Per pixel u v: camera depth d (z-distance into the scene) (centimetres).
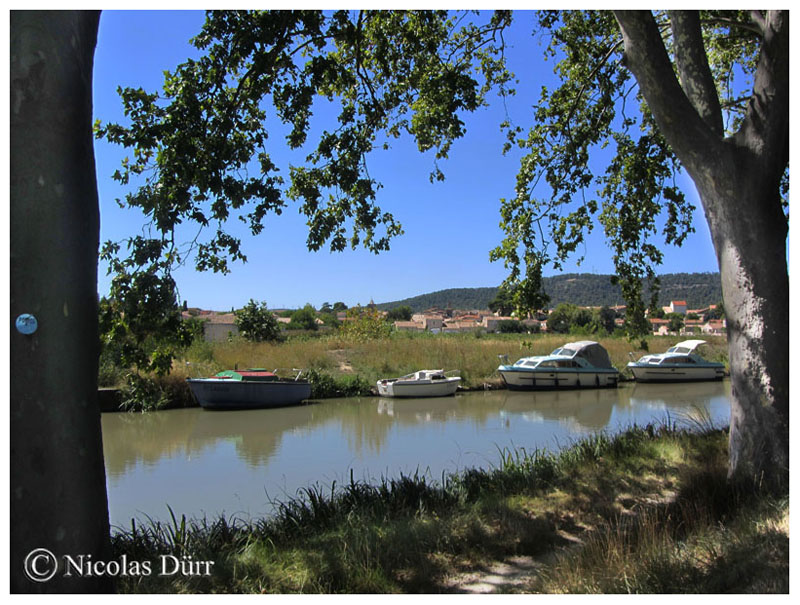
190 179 661
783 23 618
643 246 1157
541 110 1137
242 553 559
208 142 689
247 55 732
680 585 414
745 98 1104
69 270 310
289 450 1343
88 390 319
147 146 654
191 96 676
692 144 665
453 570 526
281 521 682
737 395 660
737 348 660
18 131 305
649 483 780
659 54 649
